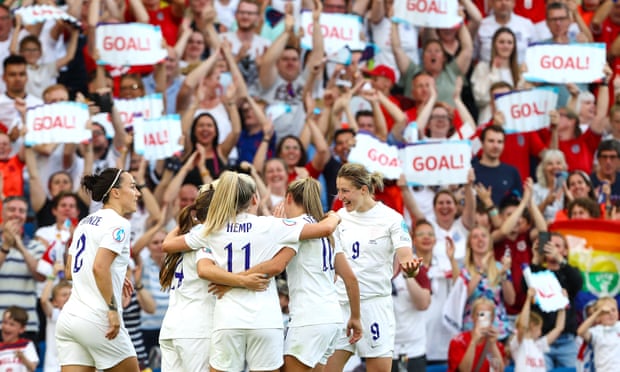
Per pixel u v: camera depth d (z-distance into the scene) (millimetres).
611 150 40031
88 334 23594
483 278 34062
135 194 24453
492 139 38750
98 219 23922
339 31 39375
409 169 36344
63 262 33031
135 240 35500
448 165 36188
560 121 41438
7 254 32875
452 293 34031
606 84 42594
